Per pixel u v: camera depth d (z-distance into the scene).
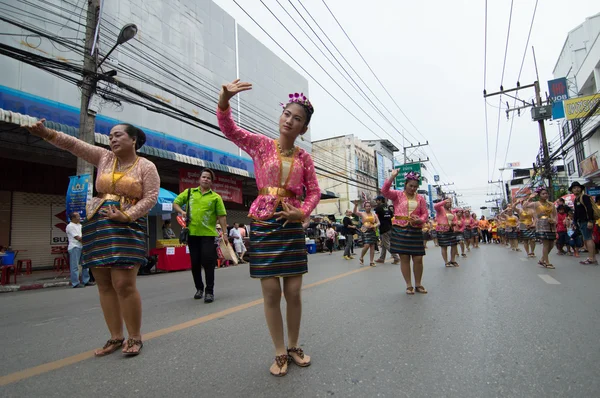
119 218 2.62
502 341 2.93
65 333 3.58
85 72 8.51
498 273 7.06
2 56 9.84
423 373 2.34
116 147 2.77
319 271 8.21
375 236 9.42
